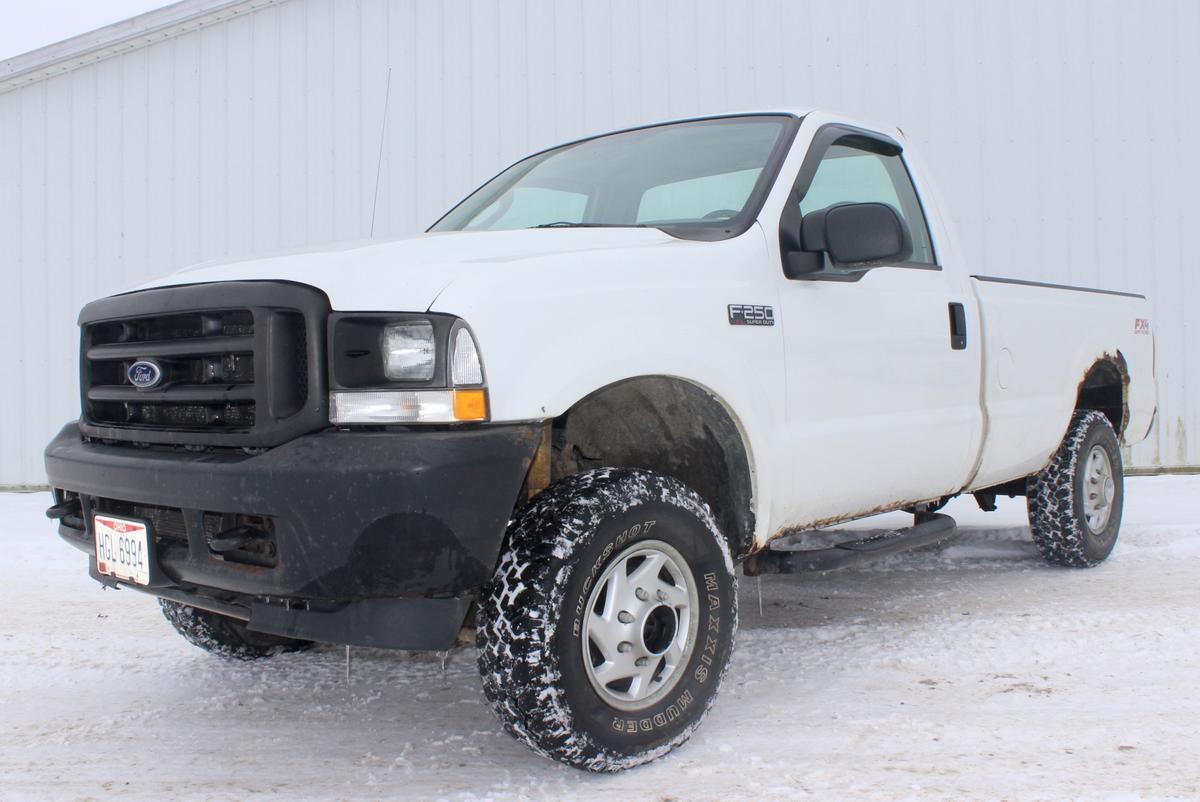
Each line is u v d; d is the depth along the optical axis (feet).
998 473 14.66
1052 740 9.16
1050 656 11.93
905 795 7.95
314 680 11.66
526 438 7.89
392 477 7.29
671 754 8.91
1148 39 27.58
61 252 29.60
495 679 7.93
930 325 12.87
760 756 8.85
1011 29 27.81
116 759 9.20
